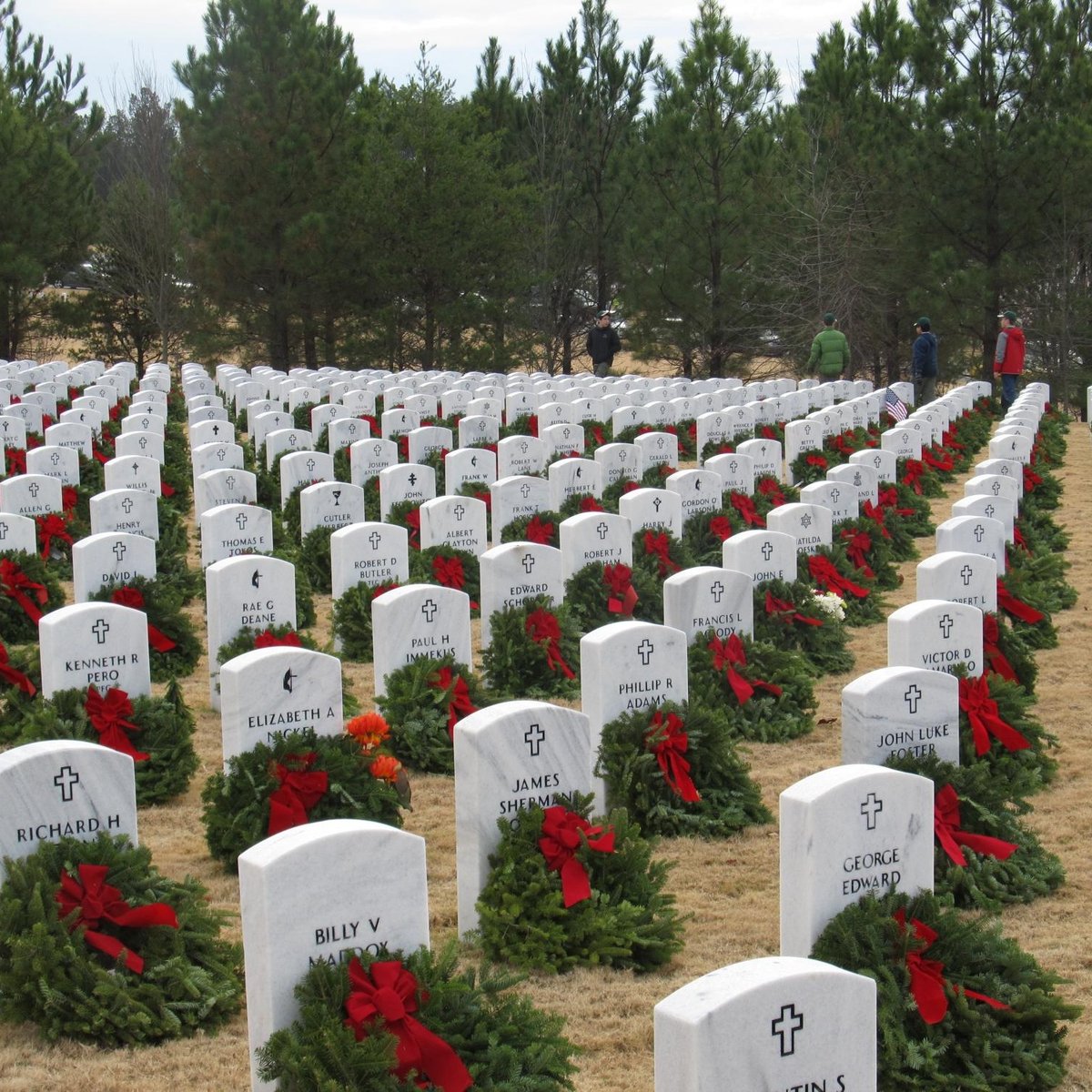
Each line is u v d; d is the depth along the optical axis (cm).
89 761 721
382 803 884
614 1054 639
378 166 4166
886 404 2725
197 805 968
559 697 1171
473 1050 580
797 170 4138
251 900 577
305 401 2831
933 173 3544
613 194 4628
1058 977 654
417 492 1752
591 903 740
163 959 682
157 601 1243
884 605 1503
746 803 933
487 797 757
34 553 1401
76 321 4316
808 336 4169
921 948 633
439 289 4334
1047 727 1108
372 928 595
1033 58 3500
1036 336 4012
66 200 4069
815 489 1589
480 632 1403
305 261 4034
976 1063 611
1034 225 3553
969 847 810
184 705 1043
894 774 672
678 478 1681
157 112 4897
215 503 1709
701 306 4078
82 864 683
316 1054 543
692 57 3934
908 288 3703
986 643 1131
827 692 1223
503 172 4297
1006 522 1490
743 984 478
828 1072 489
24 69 4503
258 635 1148
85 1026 643
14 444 2261
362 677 1257
